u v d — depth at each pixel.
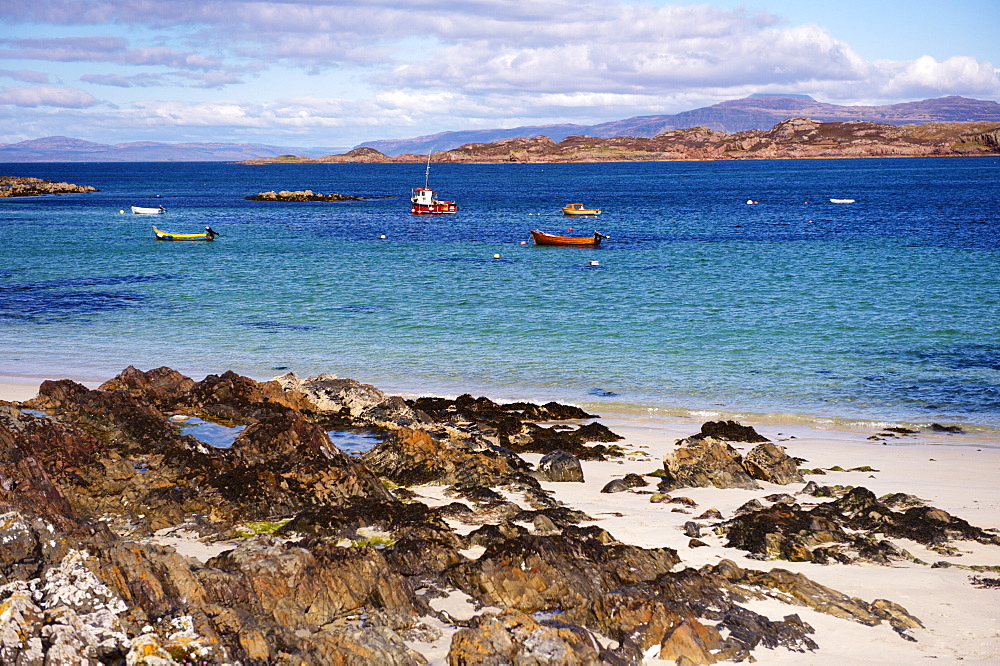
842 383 32.25
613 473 21.28
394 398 25.92
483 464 20.22
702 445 21.61
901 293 52.16
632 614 11.92
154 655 9.65
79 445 18.41
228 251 78.75
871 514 17.20
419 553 14.13
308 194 170.38
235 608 11.06
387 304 50.16
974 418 27.86
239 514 16.39
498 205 153.88
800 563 15.05
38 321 44.12
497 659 10.39
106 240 88.00
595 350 37.88
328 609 11.82
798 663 11.11
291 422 20.19
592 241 83.56
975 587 13.96
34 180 197.50
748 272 63.25
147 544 11.97
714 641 11.47
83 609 10.59
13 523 12.59
